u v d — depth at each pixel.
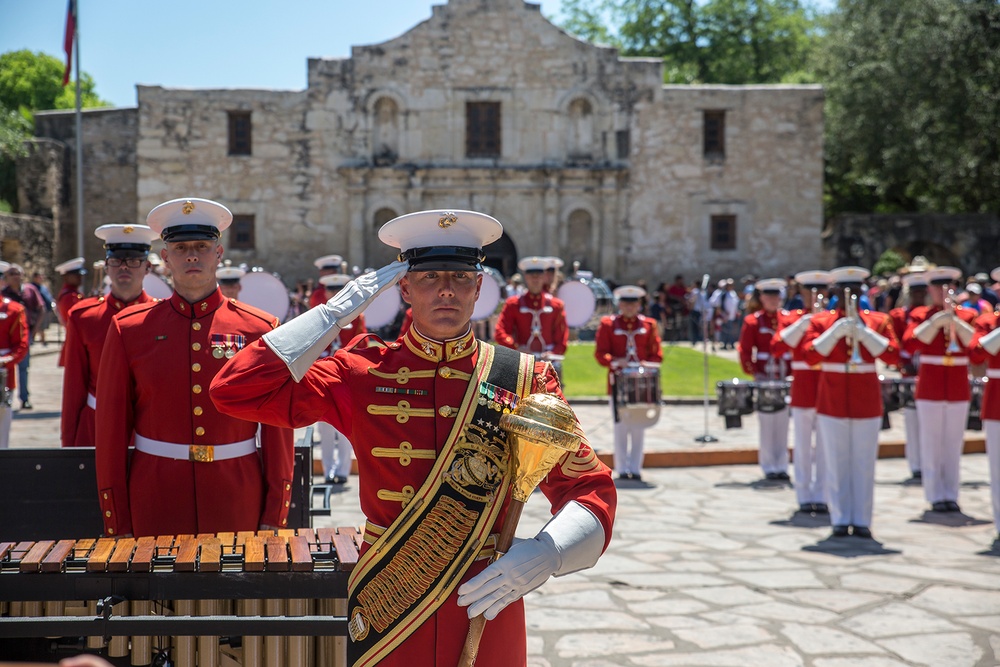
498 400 3.06
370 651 2.94
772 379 12.00
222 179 33.28
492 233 3.15
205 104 33.16
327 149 33.47
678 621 6.13
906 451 12.19
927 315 9.95
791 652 5.59
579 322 13.11
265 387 2.92
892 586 6.89
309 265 33.53
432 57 33.59
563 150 34.03
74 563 3.43
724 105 34.38
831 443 8.45
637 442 11.38
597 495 2.93
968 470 12.26
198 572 3.39
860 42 36.25
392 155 33.69
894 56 34.84
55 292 37.34
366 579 2.98
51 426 13.62
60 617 3.27
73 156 39.44
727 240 34.66
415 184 33.44
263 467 4.78
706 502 10.06
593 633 5.91
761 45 48.03
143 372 4.58
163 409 4.58
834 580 7.04
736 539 8.37
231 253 33.31
